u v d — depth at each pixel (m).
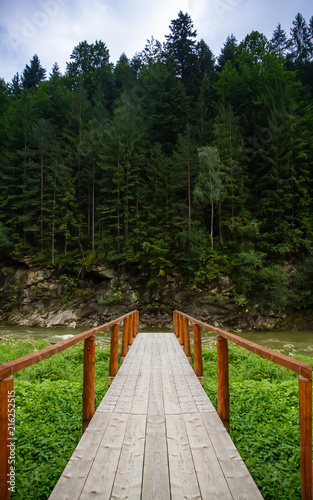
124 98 42.56
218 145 31.28
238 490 2.26
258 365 7.79
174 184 30.02
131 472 2.50
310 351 15.30
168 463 2.64
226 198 30.62
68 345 2.61
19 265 30.47
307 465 1.73
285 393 5.32
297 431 3.72
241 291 25.58
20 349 11.05
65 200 31.22
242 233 29.03
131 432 3.28
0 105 45.91
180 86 38.09
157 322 26.06
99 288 28.33
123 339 7.32
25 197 32.09
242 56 48.94
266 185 31.69
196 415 3.78
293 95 38.28
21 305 27.83
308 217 29.45
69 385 5.93
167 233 28.30
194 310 25.56
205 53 56.62
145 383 5.21
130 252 28.36
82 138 35.72
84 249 31.80
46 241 31.44
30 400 4.87
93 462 2.65
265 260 27.41
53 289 28.38
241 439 3.59
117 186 32.00
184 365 6.62
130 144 33.22
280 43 64.44
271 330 23.91
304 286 25.92
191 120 37.75
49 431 3.67
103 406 4.09
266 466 2.93
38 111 41.75
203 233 28.95
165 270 27.44
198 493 2.22
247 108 39.09
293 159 31.25
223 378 3.58
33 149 35.47
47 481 2.63
